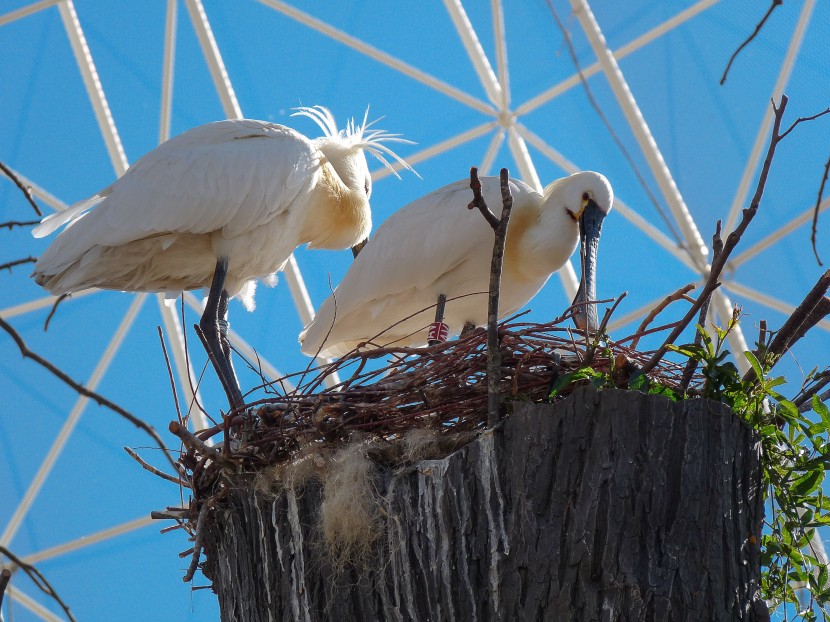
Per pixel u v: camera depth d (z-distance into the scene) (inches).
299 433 356.2
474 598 319.0
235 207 459.5
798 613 348.2
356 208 511.5
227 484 366.6
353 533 337.1
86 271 462.6
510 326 353.7
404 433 355.3
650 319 369.4
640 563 309.0
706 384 341.1
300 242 510.0
